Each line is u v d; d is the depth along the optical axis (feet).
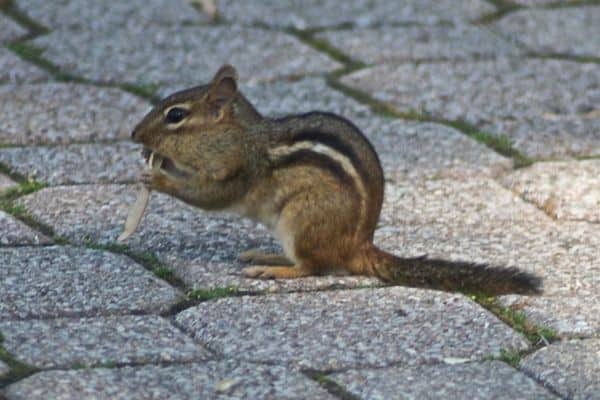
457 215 38.27
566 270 34.45
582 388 28.09
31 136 42.86
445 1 57.93
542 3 58.23
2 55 49.70
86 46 51.08
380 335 30.35
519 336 30.50
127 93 46.98
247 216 34.99
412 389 27.86
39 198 38.22
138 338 29.89
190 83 48.21
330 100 47.19
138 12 55.01
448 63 51.21
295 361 28.99
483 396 27.63
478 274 32.89
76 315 31.01
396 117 45.98
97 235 35.94
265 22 54.65
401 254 35.40
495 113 46.62
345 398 27.50
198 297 32.42
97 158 41.39
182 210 37.99
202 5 56.03
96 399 26.91
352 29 54.29
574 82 49.80
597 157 43.11
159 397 27.12
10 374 27.94
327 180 33.37
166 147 34.55
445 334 30.48
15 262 33.73
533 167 41.93
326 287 33.30
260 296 32.40
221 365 28.71
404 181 40.60
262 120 34.40
